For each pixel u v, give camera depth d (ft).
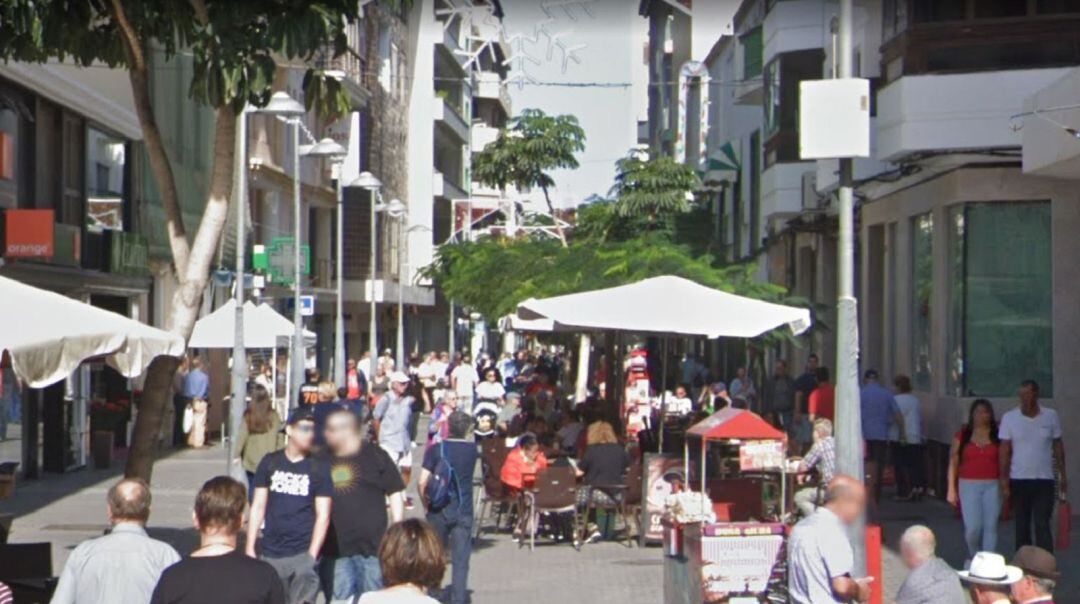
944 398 75.25
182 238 41.78
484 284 125.90
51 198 93.56
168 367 41.52
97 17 42.45
